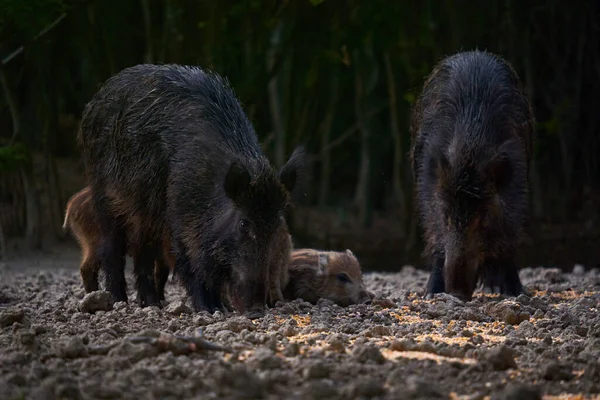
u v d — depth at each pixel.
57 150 34.16
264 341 10.94
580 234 30.53
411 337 11.57
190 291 14.41
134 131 15.10
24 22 22.36
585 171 34.25
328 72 32.16
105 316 13.11
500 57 18.33
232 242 13.31
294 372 9.41
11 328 12.13
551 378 9.55
